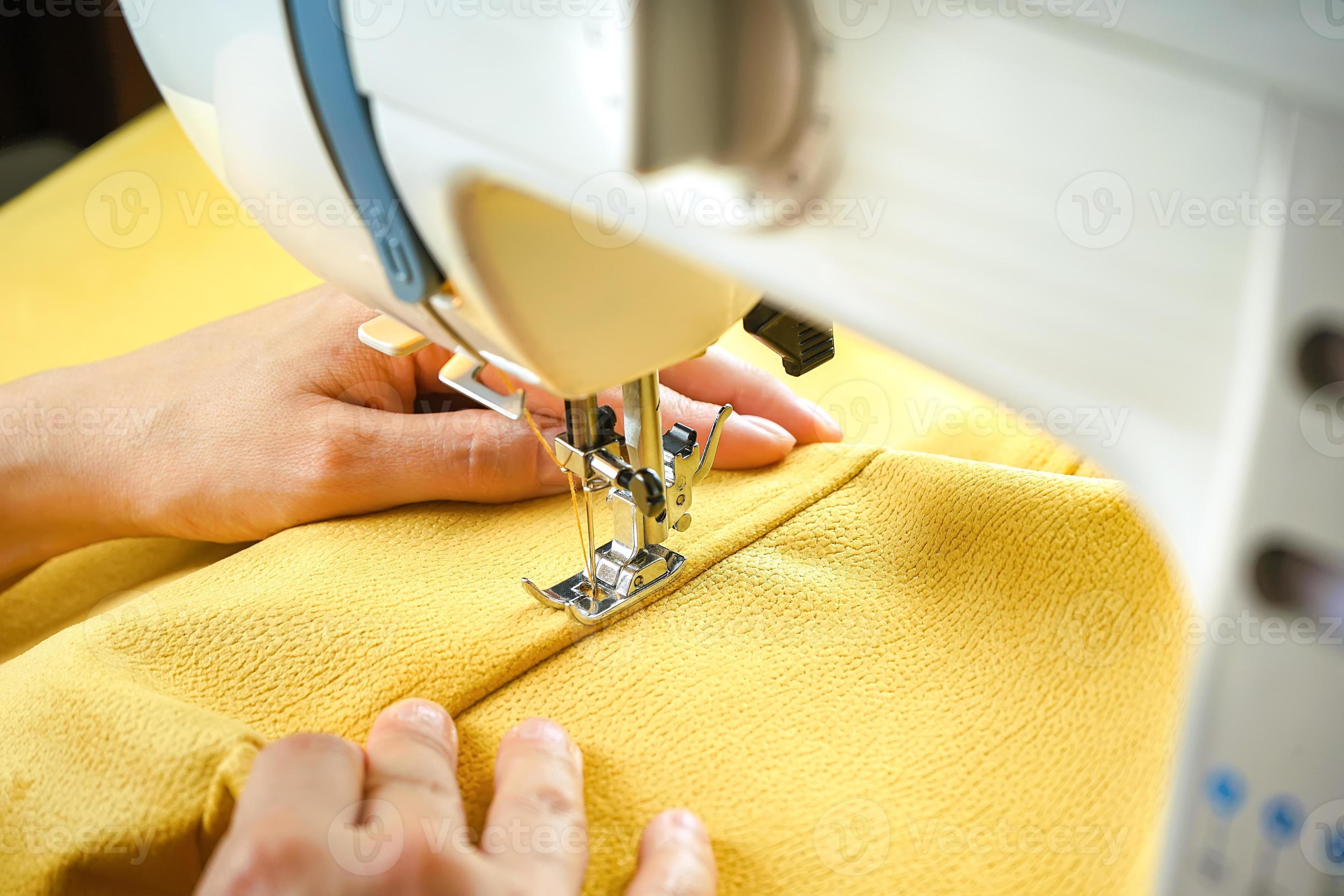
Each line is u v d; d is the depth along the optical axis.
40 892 0.47
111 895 0.49
